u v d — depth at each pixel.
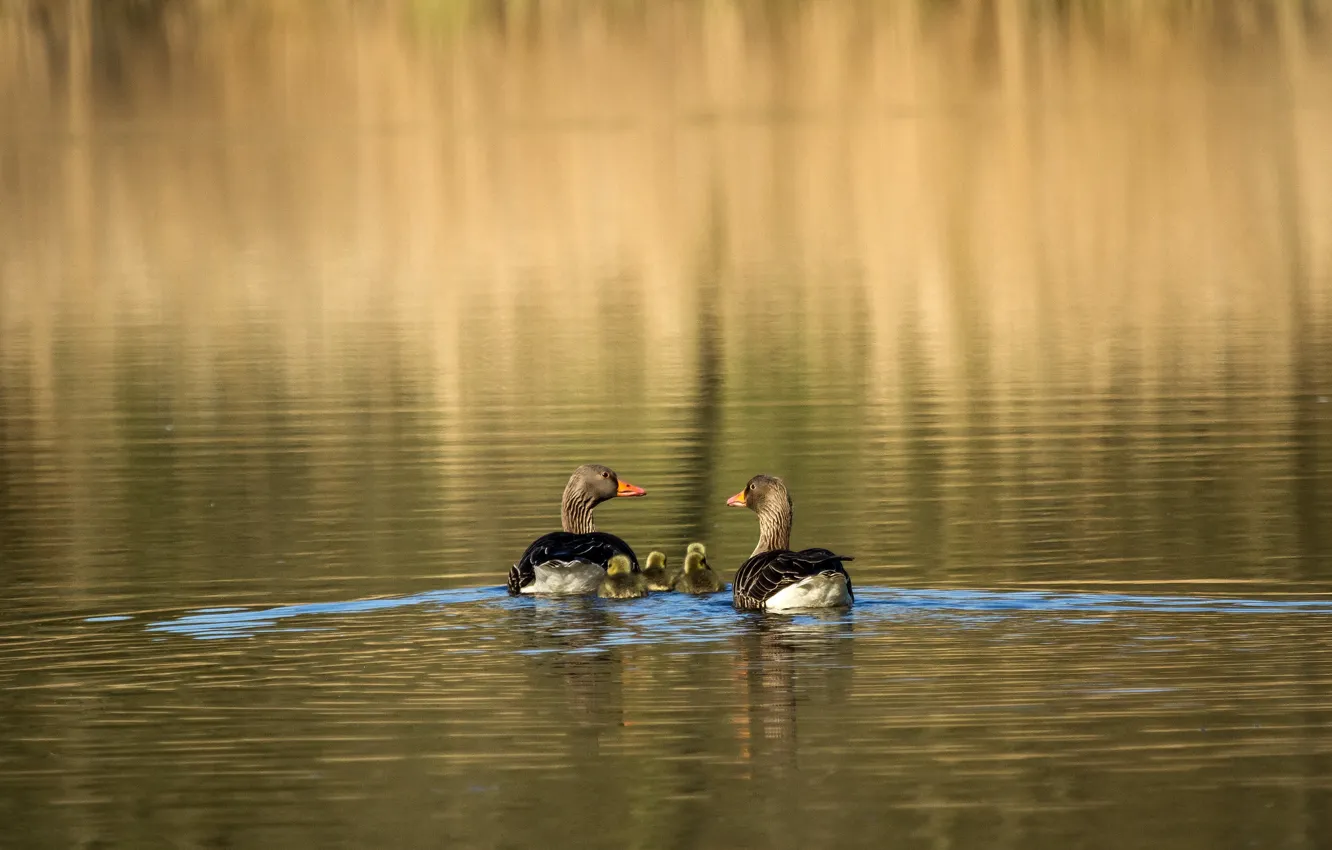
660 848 11.71
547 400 31.42
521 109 87.62
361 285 46.66
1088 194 59.88
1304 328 36.75
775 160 70.75
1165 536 20.78
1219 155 67.94
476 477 25.38
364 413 30.50
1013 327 38.12
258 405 31.33
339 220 58.03
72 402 31.84
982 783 12.63
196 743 13.83
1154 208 56.66
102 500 24.23
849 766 13.00
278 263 50.44
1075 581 18.64
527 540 21.52
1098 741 13.38
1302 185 60.06
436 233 55.56
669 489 24.77
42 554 21.02
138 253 52.31
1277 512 21.89
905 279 45.38
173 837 12.08
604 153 73.44
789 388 32.09
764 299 42.78
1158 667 15.23
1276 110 80.31
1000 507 22.62
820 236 53.62
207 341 38.38
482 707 14.51
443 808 12.43
